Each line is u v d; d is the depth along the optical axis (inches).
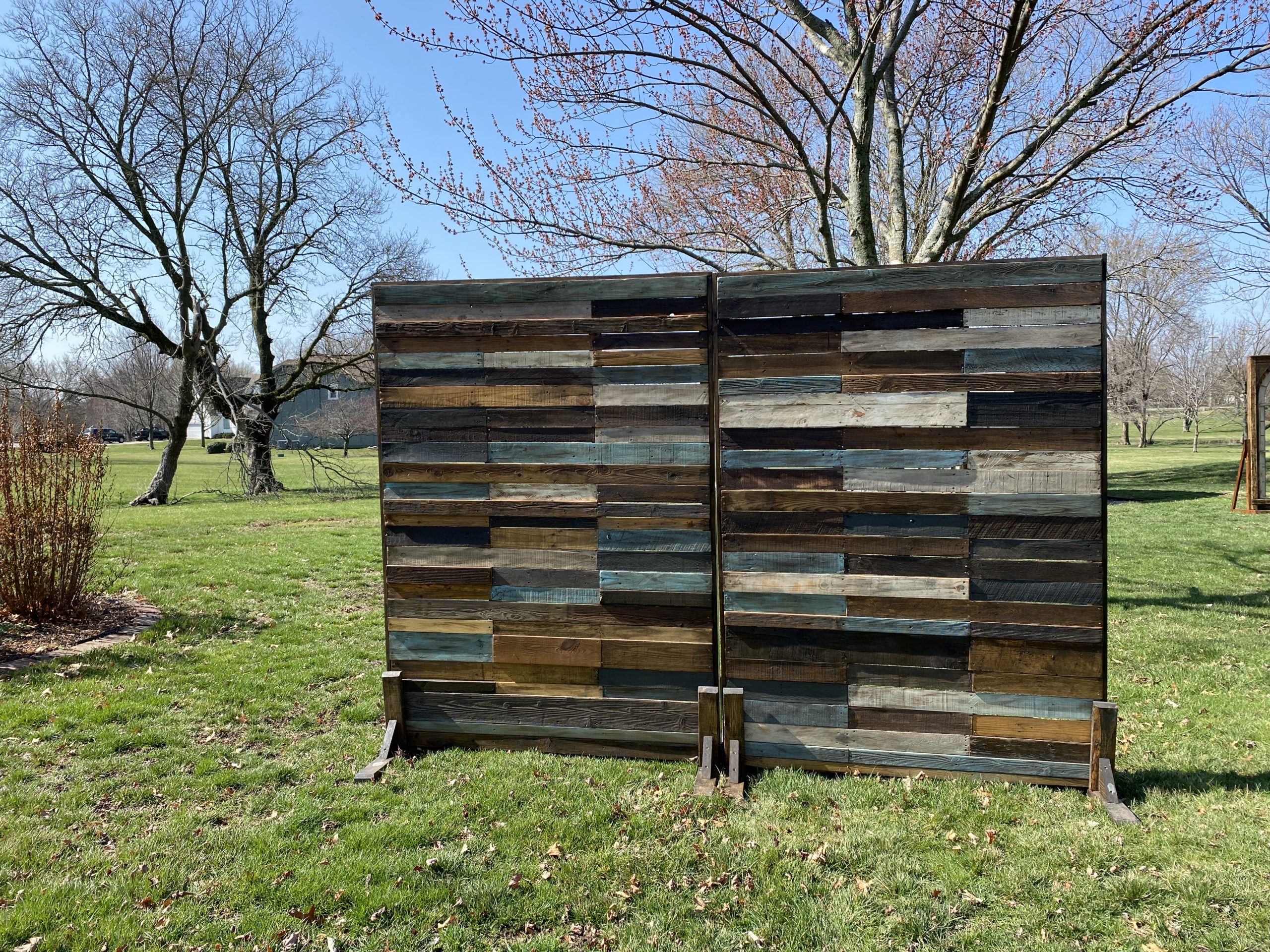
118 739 190.2
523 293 175.2
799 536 165.3
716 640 171.8
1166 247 519.2
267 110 916.0
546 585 177.6
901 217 373.1
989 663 159.6
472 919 122.0
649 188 413.4
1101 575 154.5
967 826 146.3
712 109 426.3
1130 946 114.2
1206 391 1628.9
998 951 113.7
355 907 124.3
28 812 155.6
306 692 228.2
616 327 172.1
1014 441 156.9
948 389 158.6
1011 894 126.3
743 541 167.5
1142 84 287.9
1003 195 376.5
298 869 134.7
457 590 181.2
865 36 281.6
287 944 116.5
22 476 287.7
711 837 144.2
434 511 180.4
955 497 159.3
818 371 163.3
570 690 177.9
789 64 430.3
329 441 1873.8
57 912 122.6
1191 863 133.3
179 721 204.7
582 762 174.9
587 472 174.4
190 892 129.0
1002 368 156.7
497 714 180.7
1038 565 156.8
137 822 152.3
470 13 280.1
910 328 159.9
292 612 328.2
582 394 173.8
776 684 168.1
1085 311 153.6
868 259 319.3
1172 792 160.9
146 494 850.8
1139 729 198.5
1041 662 157.8
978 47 331.3
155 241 868.0
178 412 872.3
